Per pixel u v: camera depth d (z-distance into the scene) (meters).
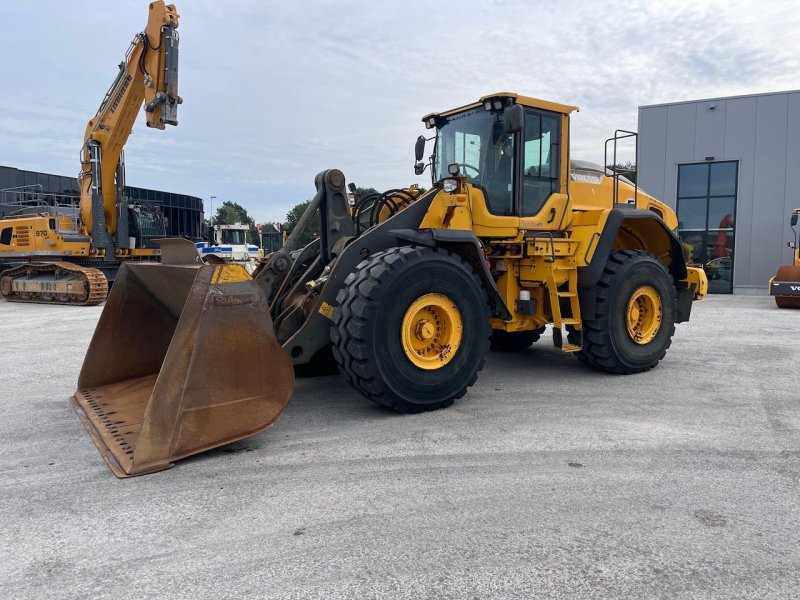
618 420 4.17
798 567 2.28
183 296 4.31
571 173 6.13
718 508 2.78
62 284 14.27
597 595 2.10
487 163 5.12
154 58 12.00
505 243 5.24
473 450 3.56
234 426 3.51
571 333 5.50
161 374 3.33
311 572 2.26
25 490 3.06
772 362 6.27
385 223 4.48
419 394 4.25
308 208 4.87
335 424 4.11
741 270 16.98
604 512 2.74
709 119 17.06
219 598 2.10
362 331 3.95
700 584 2.17
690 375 5.64
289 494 2.96
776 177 16.38
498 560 2.33
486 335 4.61
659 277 5.78
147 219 16.55
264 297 3.66
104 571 2.28
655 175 17.92
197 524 2.66
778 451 3.54
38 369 6.19
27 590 2.16
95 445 3.63
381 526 2.61
